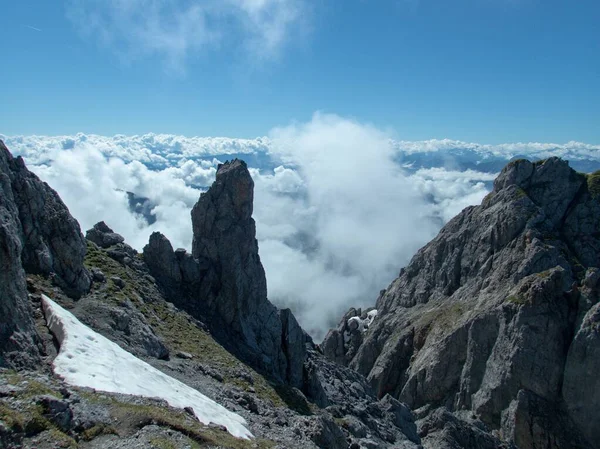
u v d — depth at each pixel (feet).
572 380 338.75
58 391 91.71
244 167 266.98
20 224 156.35
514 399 353.31
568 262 437.99
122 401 100.63
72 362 114.73
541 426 331.36
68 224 174.29
